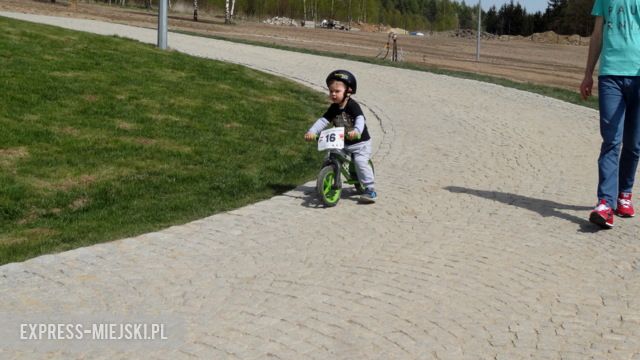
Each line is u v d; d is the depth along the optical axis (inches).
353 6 4906.5
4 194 301.3
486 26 5049.2
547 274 227.3
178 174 350.0
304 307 198.1
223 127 456.8
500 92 724.0
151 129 427.2
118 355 169.5
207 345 174.7
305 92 630.5
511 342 179.6
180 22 1743.4
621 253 249.3
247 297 205.0
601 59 281.1
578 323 191.5
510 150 440.8
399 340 178.9
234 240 257.8
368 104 611.8
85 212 293.9
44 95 458.9
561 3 4566.9
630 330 187.6
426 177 363.6
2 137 369.4
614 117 275.0
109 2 2699.3
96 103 463.5
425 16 6889.8
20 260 233.9
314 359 168.2
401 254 244.5
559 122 555.5
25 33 650.8
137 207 300.4
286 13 4124.0
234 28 1758.1
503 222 284.8
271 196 323.9
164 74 592.1
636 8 269.4
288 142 437.4
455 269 229.9
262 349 172.9
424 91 706.8
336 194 309.9
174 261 234.4
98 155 368.5
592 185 350.6
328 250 248.1
